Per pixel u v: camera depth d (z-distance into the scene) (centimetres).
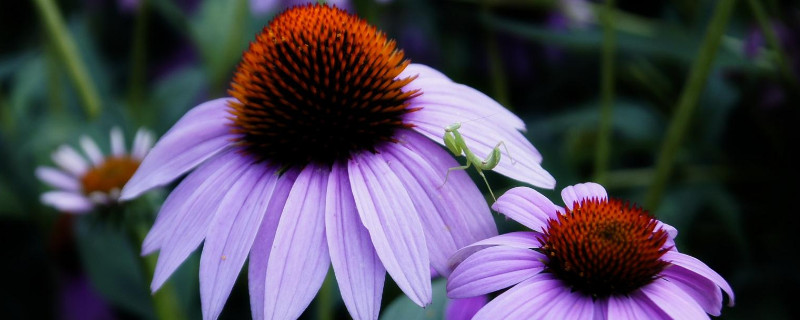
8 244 53
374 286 37
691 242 51
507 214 38
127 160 50
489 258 37
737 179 52
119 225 48
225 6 55
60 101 54
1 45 67
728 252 50
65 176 49
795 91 50
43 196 48
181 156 40
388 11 56
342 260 37
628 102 54
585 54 57
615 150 53
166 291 46
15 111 56
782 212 51
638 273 37
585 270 37
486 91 58
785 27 52
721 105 53
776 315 48
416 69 41
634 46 50
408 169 38
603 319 37
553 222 38
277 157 39
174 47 67
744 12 54
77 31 61
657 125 53
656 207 47
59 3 64
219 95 54
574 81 58
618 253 37
